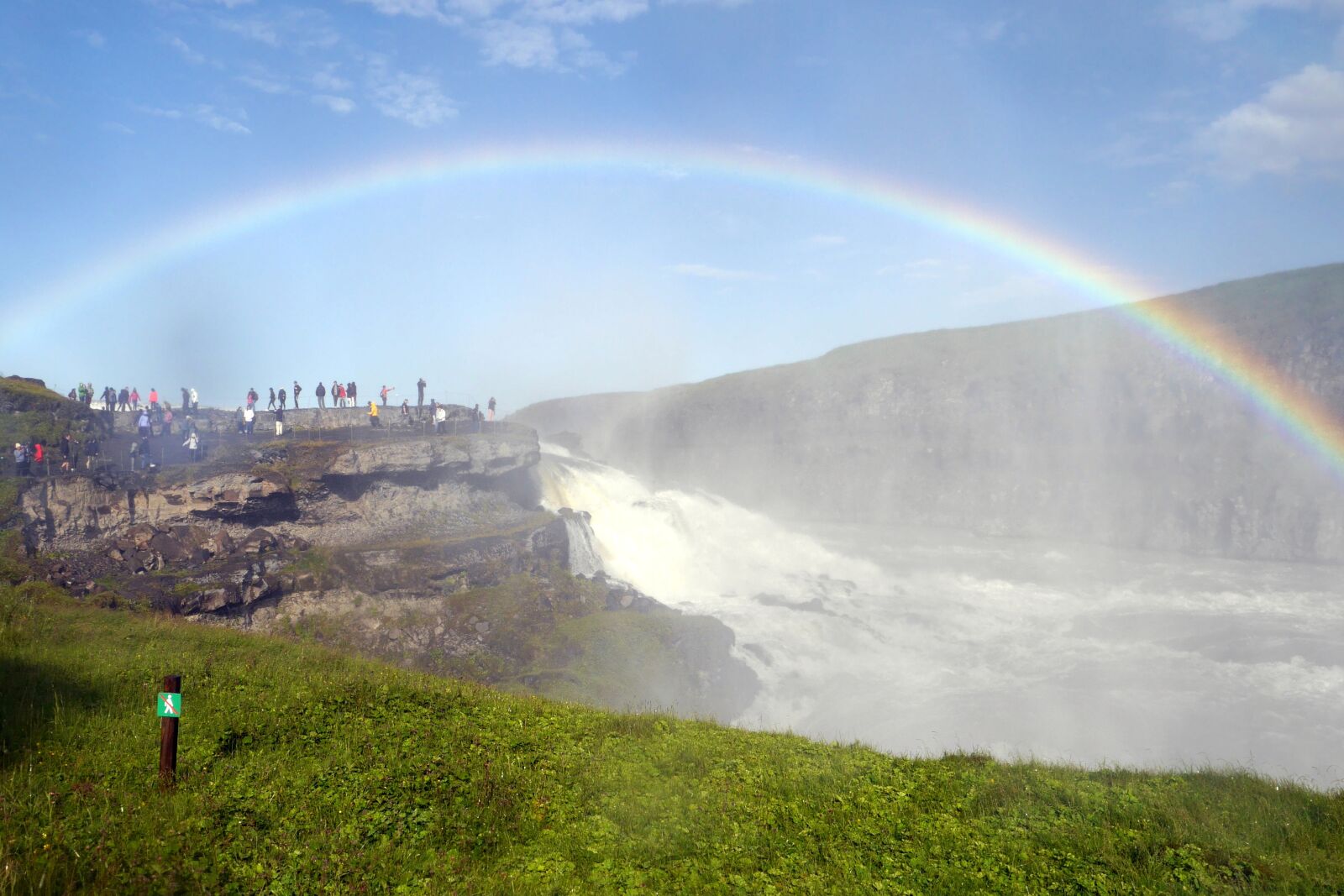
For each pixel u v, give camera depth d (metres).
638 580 59.94
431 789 14.91
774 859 13.18
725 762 17.00
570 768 16.28
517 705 20.58
